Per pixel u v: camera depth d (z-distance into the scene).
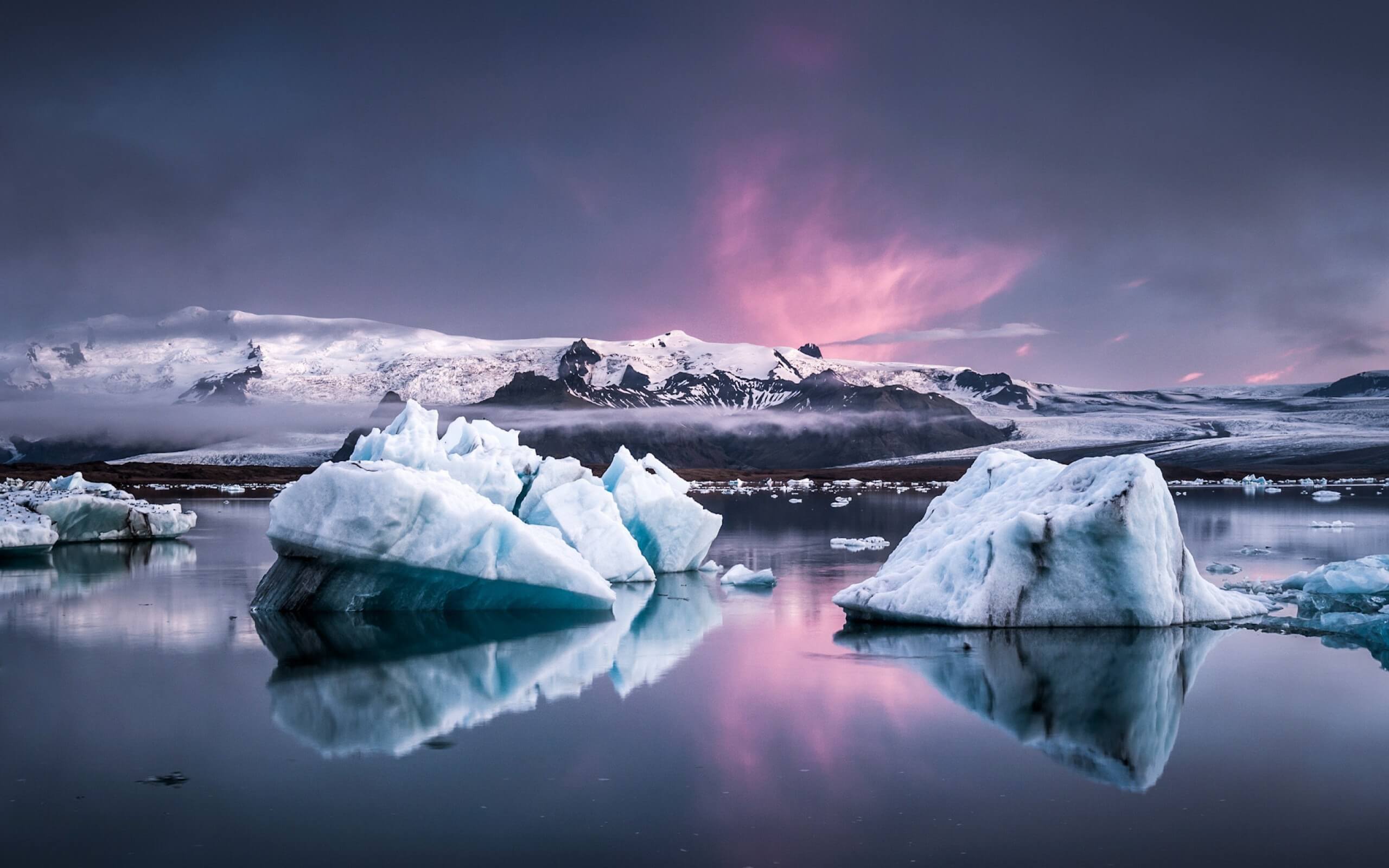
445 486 20.70
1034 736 11.51
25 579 26.33
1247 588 22.94
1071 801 9.40
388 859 8.09
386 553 19.88
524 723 12.20
